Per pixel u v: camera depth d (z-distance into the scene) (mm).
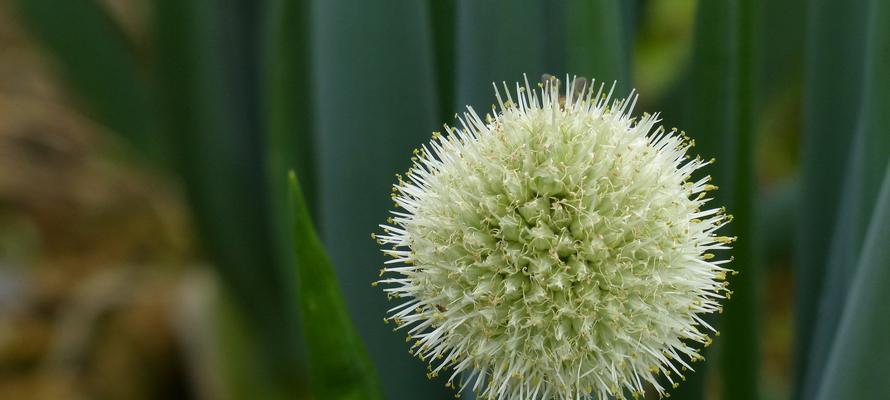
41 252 585
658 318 359
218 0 486
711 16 403
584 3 391
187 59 487
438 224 359
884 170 394
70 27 507
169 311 554
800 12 474
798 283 435
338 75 421
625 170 359
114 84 520
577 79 377
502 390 357
